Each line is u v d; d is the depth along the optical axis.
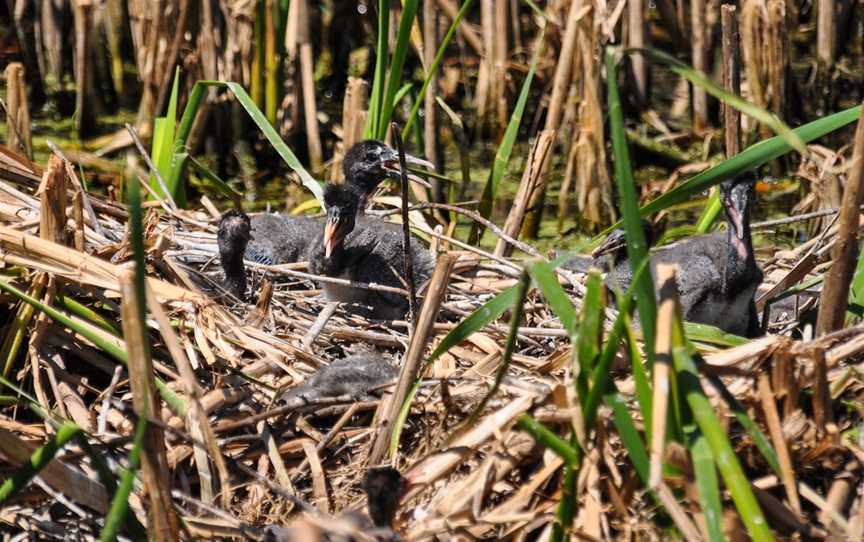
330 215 11.48
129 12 18.17
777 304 12.09
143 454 7.65
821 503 7.80
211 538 8.38
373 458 8.60
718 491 7.24
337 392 9.45
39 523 8.71
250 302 11.71
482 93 17.66
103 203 12.33
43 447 7.56
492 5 17.19
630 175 6.98
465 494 8.09
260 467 8.95
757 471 8.30
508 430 8.14
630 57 17.81
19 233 9.62
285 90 17.31
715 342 9.22
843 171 14.29
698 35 17.42
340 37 19.28
